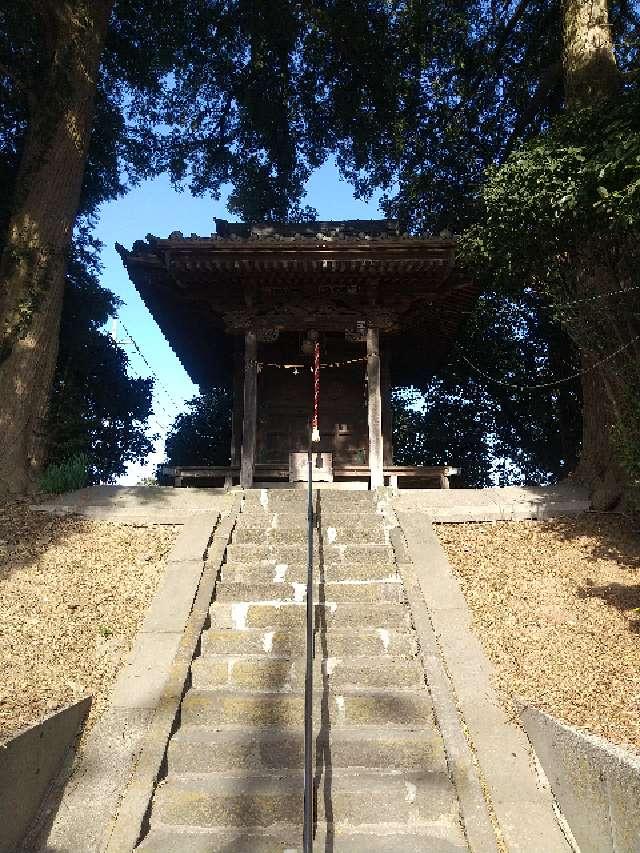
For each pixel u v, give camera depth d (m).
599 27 10.21
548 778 4.00
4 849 3.36
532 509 8.57
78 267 15.40
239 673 5.17
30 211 10.73
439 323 13.58
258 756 4.38
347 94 17.02
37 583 6.41
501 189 7.54
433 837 3.80
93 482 15.12
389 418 13.91
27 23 11.78
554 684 4.87
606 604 6.06
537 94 15.26
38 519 8.26
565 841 3.57
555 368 19.53
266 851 3.67
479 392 22.47
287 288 11.60
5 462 9.50
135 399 16.95
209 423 23.19
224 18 15.45
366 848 3.68
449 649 5.34
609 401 8.91
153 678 4.93
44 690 4.75
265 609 5.98
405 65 16.11
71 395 12.62
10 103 13.14
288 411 13.77
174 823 3.94
